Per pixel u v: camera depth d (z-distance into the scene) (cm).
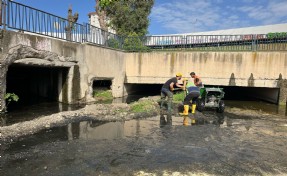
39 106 1190
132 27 2288
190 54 1634
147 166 517
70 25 1277
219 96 1159
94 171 489
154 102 1272
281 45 1625
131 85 1908
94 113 993
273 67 1505
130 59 1739
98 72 1452
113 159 551
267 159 575
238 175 487
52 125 820
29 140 667
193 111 1120
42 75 1455
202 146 654
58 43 1159
